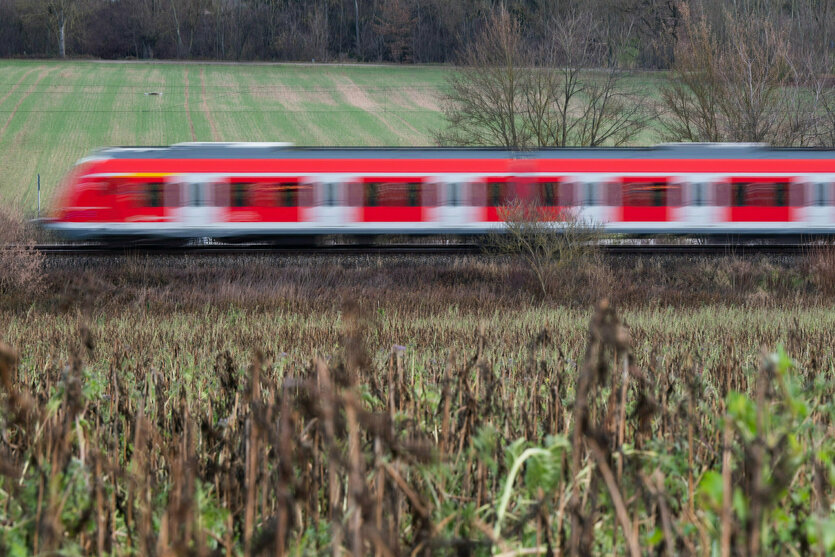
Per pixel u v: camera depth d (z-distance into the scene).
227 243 66.19
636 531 9.02
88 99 191.12
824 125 96.31
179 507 8.48
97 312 47.97
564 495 10.04
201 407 16.25
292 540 9.97
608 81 108.25
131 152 63.53
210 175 63.47
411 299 53.53
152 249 63.94
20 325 42.47
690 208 65.25
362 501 7.14
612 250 65.44
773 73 93.06
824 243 63.94
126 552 10.27
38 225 72.25
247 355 28.52
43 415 11.58
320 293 55.59
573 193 64.75
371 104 195.50
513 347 29.89
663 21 143.50
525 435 12.70
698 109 97.25
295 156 64.12
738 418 8.26
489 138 109.19
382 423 7.61
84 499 10.21
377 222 64.38
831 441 11.55
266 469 10.63
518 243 61.78
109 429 14.07
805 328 38.00
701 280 61.19
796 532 9.75
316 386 10.61
